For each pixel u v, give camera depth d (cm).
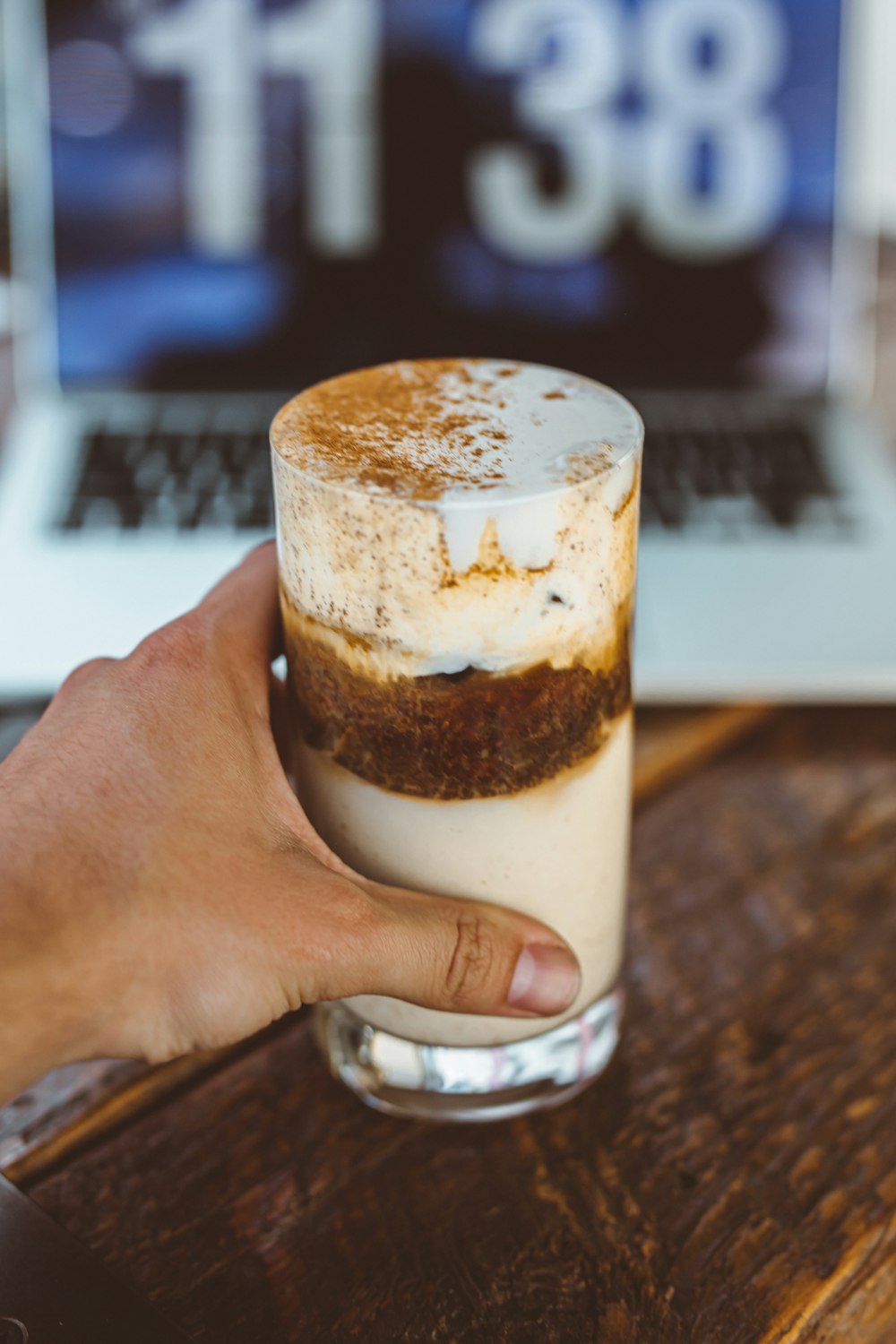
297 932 31
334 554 31
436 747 32
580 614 32
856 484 58
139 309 66
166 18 63
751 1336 32
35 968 30
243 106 64
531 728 32
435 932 32
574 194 65
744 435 63
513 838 33
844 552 54
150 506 57
